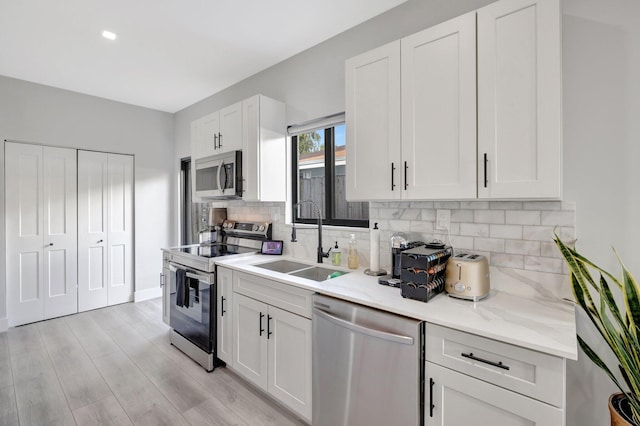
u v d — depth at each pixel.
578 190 1.46
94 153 3.72
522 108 1.30
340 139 2.68
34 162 3.32
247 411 1.98
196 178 3.23
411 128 1.62
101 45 2.52
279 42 2.50
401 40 1.65
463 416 1.21
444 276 1.60
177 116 4.34
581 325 1.45
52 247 3.44
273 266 2.56
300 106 2.66
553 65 1.24
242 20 2.20
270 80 2.92
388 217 2.10
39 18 2.14
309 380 1.77
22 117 3.22
